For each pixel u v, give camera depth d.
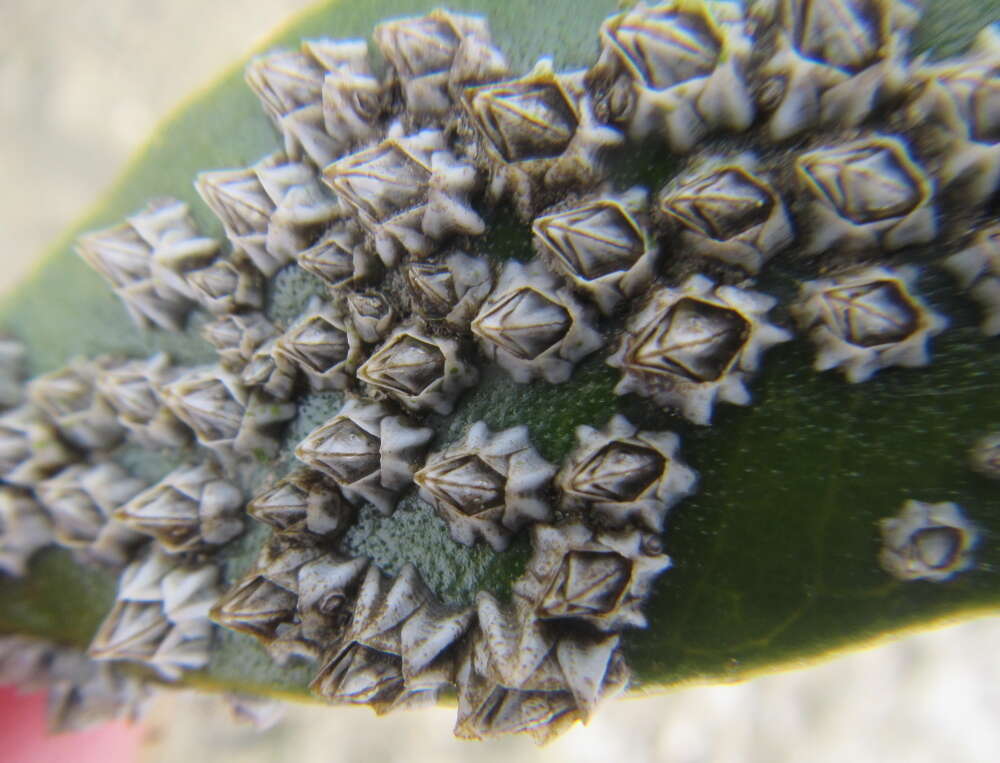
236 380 0.05
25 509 0.05
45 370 0.06
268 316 0.05
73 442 0.05
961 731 0.10
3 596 0.06
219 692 0.06
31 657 0.06
